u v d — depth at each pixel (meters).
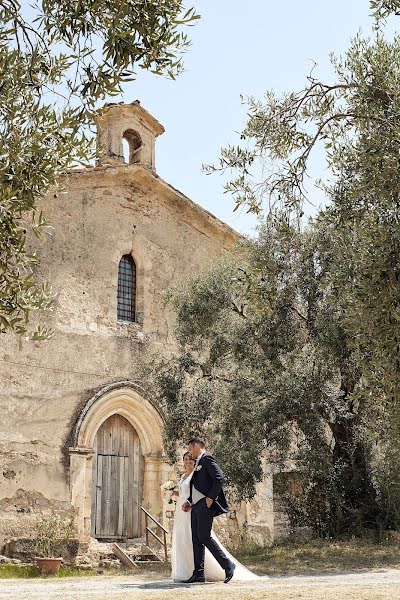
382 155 7.40
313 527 17.56
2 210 6.39
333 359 15.62
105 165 20.44
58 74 6.67
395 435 8.15
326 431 19.09
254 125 8.66
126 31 6.05
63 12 6.15
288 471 20.48
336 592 7.47
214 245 23.27
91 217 20.05
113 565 17.20
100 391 18.70
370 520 17.31
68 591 8.48
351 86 8.10
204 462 9.54
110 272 20.11
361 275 7.27
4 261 6.75
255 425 16.39
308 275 11.71
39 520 16.98
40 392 17.84
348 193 8.09
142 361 19.77
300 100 8.51
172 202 22.12
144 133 22.03
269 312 9.44
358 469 17.64
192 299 18.55
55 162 6.79
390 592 7.43
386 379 7.23
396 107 7.59
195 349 18.83
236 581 9.53
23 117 6.66
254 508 21.70
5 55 6.43
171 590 8.04
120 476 19.41
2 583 11.16
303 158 8.46
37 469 17.33
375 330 7.15
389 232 7.17
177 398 18.09
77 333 18.92
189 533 9.59
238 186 8.79
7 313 6.94
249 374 17.27
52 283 18.77
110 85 6.23
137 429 19.86
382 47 8.22
